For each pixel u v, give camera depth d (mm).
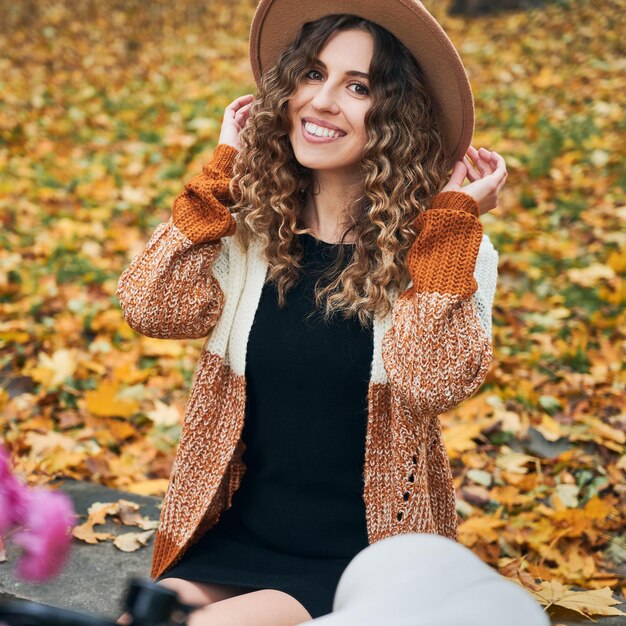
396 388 1889
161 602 965
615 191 5906
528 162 6473
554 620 2469
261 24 2176
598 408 3801
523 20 11008
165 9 12266
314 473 2000
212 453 2059
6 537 1000
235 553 2025
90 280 4930
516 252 5152
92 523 2834
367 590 943
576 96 8062
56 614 920
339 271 2051
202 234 2021
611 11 10984
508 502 3170
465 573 914
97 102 8375
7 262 5090
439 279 1908
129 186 6262
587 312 4566
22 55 9977
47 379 3914
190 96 8406
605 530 3045
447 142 2189
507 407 3771
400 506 1934
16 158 6848
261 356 2008
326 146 2043
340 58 2021
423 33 2006
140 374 4023
